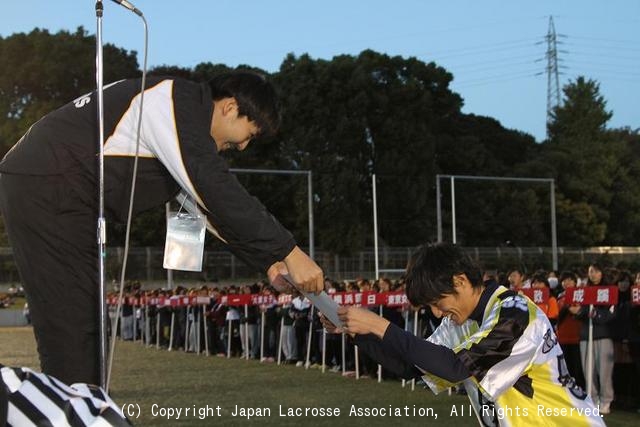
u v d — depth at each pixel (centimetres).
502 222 4522
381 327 278
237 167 3981
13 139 4044
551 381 276
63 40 4325
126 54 4406
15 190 270
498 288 291
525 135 5247
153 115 271
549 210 4694
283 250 267
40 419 164
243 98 283
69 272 274
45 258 271
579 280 1172
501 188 4562
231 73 289
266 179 3991
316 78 4012
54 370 272
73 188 273
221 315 1744
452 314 292
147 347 2075
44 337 275
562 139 5059
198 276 3884
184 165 264
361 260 3997
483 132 4944
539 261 4197
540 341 272
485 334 271
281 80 4031
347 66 4006
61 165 271
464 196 4462
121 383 1145
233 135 288
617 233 5019
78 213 275
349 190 3903
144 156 280
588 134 5022
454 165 4478
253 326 1652
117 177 279
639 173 5225
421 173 4081
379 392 1001
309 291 276
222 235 290
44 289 272
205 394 1006
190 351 1889
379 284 1357
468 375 268
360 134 3975
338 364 1332
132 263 3744
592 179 4822
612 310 877
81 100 285
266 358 1549
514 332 269
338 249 3909
